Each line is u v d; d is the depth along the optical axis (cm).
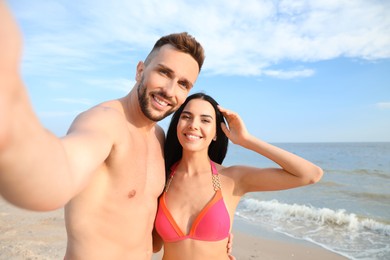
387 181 1816
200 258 270
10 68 61
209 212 277
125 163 199
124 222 206
